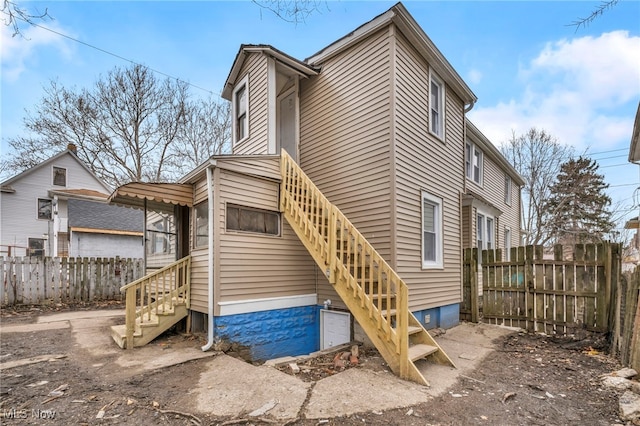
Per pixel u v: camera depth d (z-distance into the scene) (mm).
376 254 4664
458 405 3398
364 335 6020
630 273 4746
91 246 16625
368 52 6633
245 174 6246
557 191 23922
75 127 19469
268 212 6711
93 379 4090
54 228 18047
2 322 7512
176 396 3580
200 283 6250
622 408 3139
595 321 6152
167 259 9023
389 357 4422
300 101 8164
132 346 5516
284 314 6625
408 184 6430
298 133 8094
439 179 7660
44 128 19422
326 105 7500
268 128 7344
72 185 20156
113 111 19750
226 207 5938
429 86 7410
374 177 6332
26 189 18828
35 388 3793
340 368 4629
